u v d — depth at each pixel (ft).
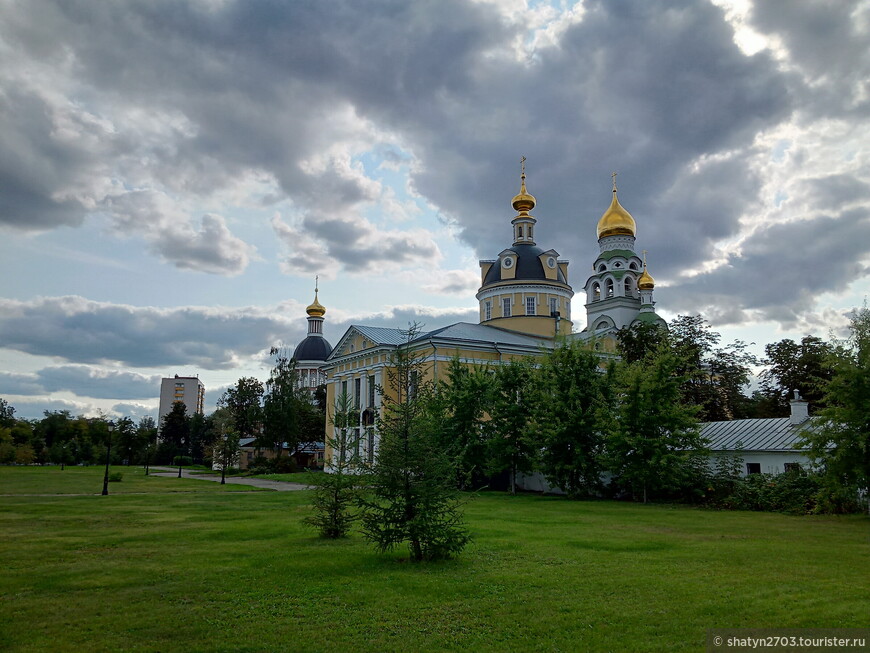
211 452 292.20
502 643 36.65
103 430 442.50
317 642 36.86
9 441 404.36
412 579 51.37
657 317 262.06
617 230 284.00
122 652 35.29
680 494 126.52
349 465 71.15
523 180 279.28
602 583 49.80
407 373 72.18
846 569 55.06
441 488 59.67
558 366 145.28
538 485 161.38
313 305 455.22
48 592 47.75
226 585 49.70
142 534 75.87
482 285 277.23
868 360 90.94
